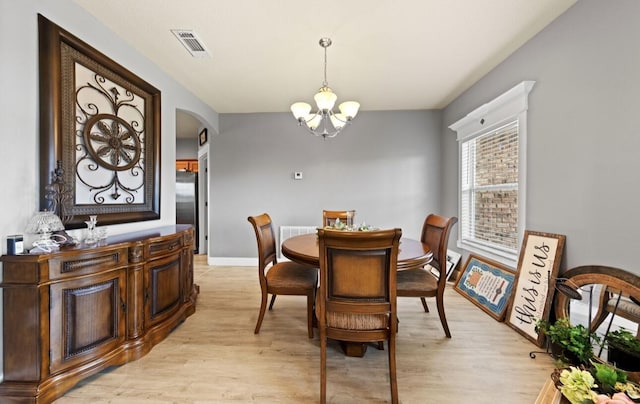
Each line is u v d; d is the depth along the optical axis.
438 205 3.91
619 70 1.54
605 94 1.62
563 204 1.91
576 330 1.49
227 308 2.59
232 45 2.27
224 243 4.11
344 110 2.32
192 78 2.89
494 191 2.78
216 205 4.11
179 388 1.50
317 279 2.22
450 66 2.63
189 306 2.39
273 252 2.51
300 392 1.48
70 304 1.46
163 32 2.10
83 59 1.82
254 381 1.56
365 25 2.00
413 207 3.94
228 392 1.47
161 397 1.43
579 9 1.76
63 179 1.65
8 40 1.41
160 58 2.48
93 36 1.91
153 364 1.71
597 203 1.68
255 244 4.09
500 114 2.54
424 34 2.11
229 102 3.63
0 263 1.37
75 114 1.77
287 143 4.04
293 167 4.04
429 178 3.92
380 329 1.39
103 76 1.99
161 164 2.66
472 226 3.15
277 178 4.05
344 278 1.36
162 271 2.01
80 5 1.80
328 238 1.31
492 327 2.19
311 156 4.02
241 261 4.11
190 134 5.50
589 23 1.70
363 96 3.42
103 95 1.99
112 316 1.65
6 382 1.36
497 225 2.73
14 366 1.36
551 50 1.98
